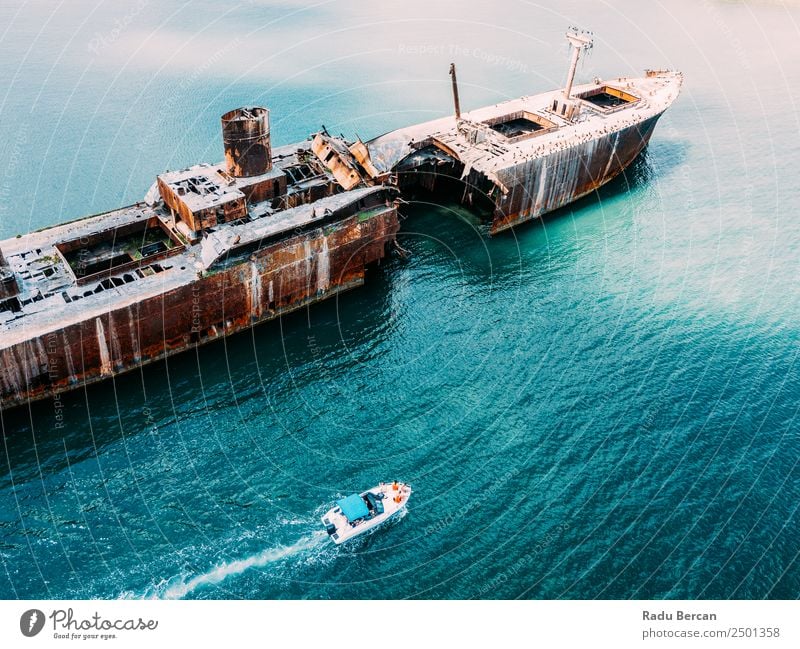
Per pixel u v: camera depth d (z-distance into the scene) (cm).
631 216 8225
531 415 5544
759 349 6178
